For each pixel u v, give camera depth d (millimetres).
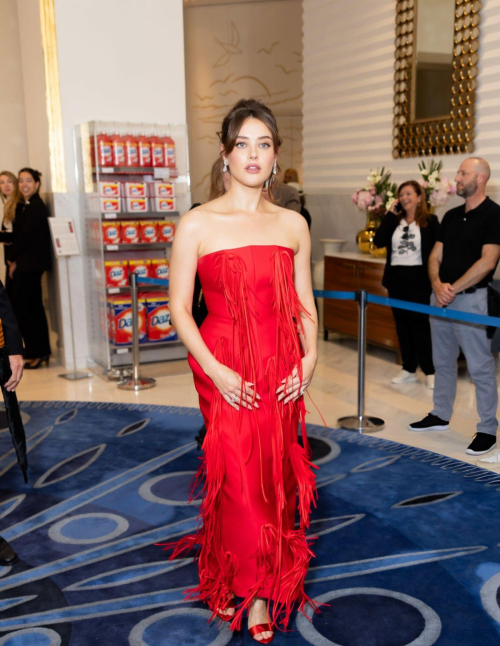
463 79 5195
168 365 5602
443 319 3787
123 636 2059
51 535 2723
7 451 3705
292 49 9766
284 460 2016
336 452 3605
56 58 5176
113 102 5402
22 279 5480
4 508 2979
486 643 1991
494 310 3549
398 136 5953
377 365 5543
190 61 9727
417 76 5664
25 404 4598
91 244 5324
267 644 1998
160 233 5305
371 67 6246
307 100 7293
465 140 5227
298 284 2119
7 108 6320
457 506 2924
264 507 1945
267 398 1971
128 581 2373
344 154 6785
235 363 1950
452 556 2494
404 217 4902
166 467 3428
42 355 5688
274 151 1939
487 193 5117
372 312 5738
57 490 3168
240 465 1937
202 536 2270
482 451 3535
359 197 5781
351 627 2080
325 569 2416
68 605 2230
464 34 5176
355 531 2703
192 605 2223
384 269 5176
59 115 5266
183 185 5402
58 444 3793
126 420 4203
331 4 6719
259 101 1955
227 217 1969
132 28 5371
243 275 1936
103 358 5320
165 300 5363
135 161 5137
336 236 6949
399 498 3018
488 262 3461
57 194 5379
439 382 3910
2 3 6152
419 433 3908
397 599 2225
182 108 5637
